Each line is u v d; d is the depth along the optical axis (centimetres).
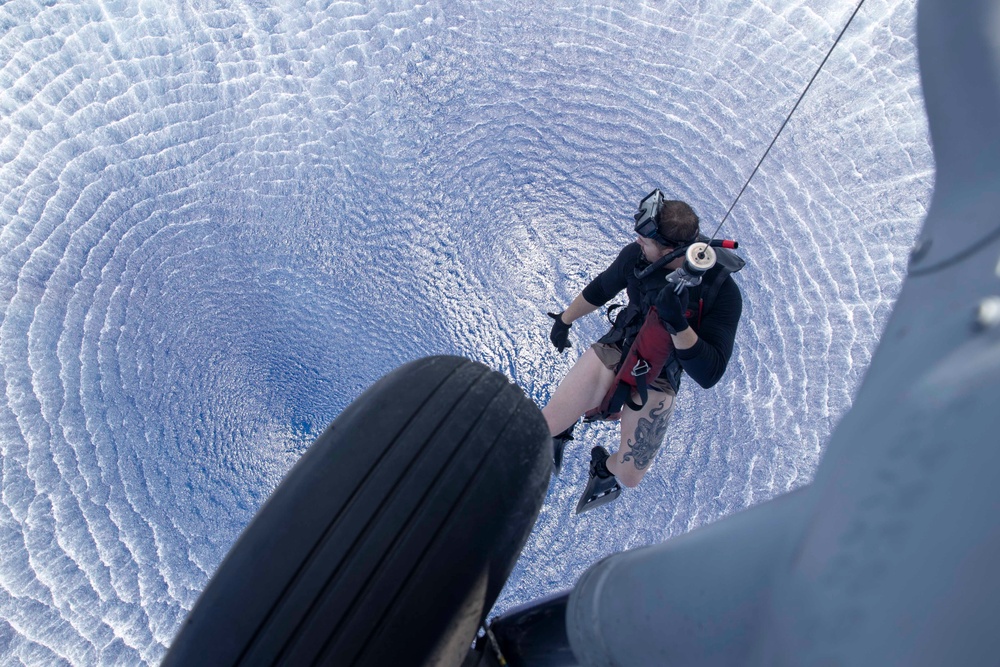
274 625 142
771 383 419
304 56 457
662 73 481
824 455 62
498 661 170
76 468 364
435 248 439
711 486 397
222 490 380
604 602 106
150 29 436
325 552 147
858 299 430
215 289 416
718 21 486
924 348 55
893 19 470
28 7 417
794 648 49
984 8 70
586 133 470
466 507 156
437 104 467
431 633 147
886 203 447
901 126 458
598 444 404
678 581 86
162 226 419
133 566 352
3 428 361
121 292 403
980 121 65
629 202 458
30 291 390
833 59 473
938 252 63
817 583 49
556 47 483
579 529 388
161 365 395
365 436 161
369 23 468
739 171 464
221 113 443
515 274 440
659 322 274
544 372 423
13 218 398
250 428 393
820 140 462
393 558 147
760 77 477
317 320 419
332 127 454
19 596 331
